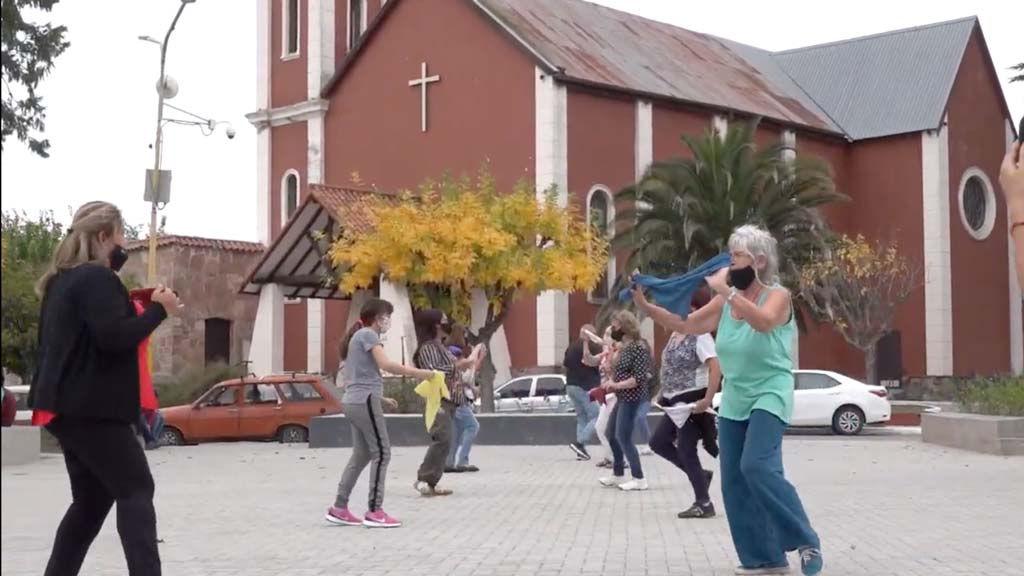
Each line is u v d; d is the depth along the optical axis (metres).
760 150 39.94
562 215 33.50
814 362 48.84
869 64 53.53
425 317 15.50
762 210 38.12
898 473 18.84
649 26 50.69
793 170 39.09
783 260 38.84
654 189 37.62
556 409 34.00
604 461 20.02
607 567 9.54
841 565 9.57
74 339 7.05
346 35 47.00
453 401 15.48
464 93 42.06
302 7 46.88
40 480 18.33
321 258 37.94
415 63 43.41
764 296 8.77
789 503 8.52
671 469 19.62
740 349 8.64
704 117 44.94
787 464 20.77
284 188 47.09
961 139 50.72
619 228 41.28
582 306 40.59
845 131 51.06
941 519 12.76
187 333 44.22
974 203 51.34
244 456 23.86
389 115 44.06
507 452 24.23
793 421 31.78
